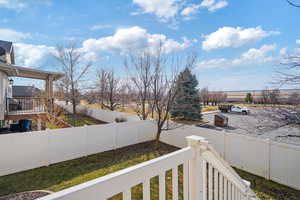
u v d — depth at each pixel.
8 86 10.98
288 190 4.25
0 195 3.92
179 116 14.10
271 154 4.76
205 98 29.36
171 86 7.63
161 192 1.24
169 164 1.31
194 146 1.57
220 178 1.86
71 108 17.44
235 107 21.14
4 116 8.12
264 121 4.58
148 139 8.70
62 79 14.07
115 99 16.53
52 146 5.89
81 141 6.55
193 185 1.53
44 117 9.35
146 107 10.88
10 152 5.14
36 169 5.44
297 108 4.00
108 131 7.30
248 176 5.01
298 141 7.30
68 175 4.99
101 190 0.88
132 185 1.04
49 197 0.73
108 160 6.19
